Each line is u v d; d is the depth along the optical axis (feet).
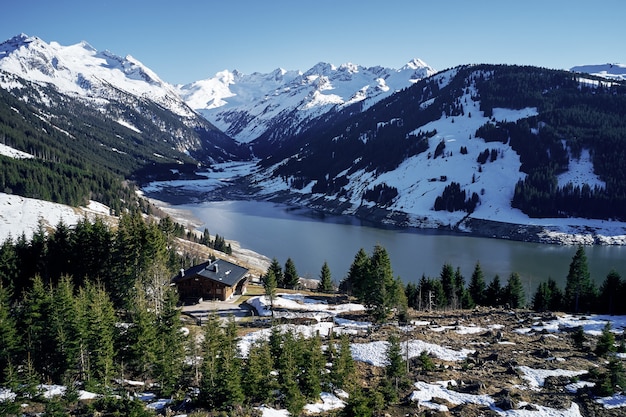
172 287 254.88
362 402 107.55
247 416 110.83
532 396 123.75
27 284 230.07
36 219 435.94
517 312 242.17
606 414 112.68
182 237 494.59
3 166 589.32
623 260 499.10
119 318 202.08
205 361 126.52
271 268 344.49
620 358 153.89
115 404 114.42
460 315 232.12
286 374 123.03
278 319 219.61
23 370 137.49
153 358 138.21
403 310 221.05
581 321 216.74
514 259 498.69
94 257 235.81
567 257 511.40
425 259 494.18
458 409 116.37
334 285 385.50
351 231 651.66
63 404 115.85
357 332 194.29
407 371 141.08
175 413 113.70
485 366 148.25
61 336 140.77
